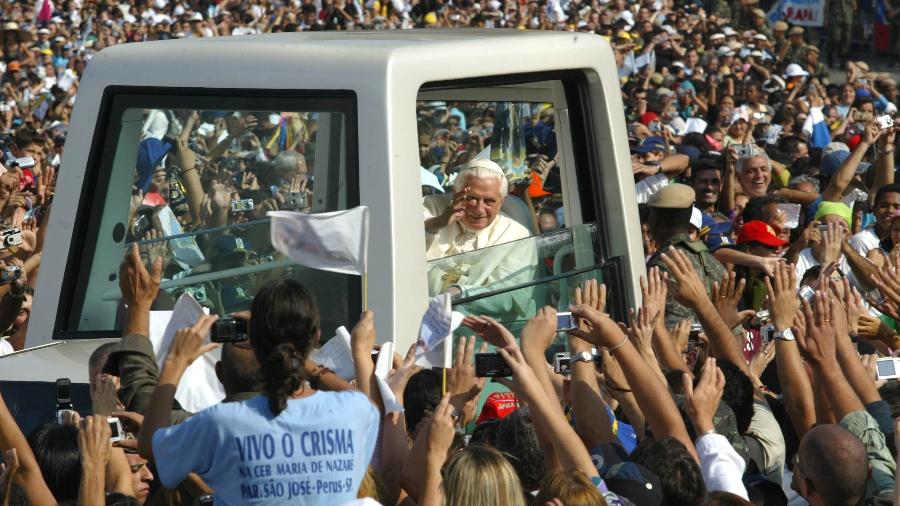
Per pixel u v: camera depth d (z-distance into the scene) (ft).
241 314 46.11
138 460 53.72
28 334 66.23
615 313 71.67
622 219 71.51
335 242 48.96
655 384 51.03
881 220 104.42
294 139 62.03
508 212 77.20
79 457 49.62
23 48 291.38
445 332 48.83
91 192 65.98
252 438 40.37
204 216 64.28
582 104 71.92
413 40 64.64
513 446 52.11
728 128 191.01
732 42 298.56
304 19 323.37
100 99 66.28
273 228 48.80
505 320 68.69
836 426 51.29
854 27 374.43
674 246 82.02
